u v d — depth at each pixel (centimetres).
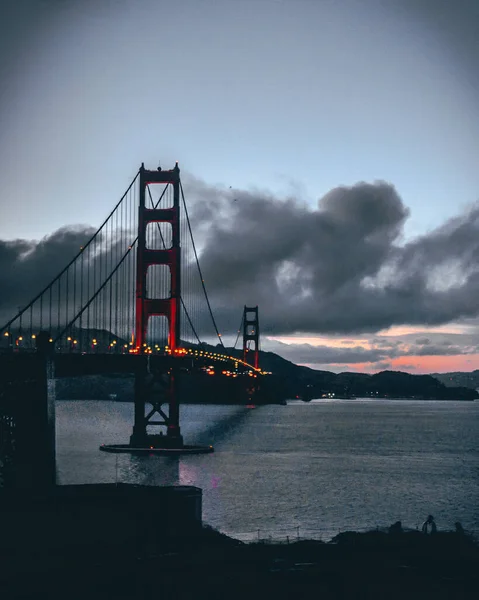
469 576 4309
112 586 4044
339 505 8456
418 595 3922
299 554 4897
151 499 5194
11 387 6569
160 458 12744
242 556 4762
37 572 4319
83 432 19988
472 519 7775
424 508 8394
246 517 7644
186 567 4450
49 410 6762
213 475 10756
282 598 3866
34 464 6500
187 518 5275
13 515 4900
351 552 4916
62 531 4944
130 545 4959
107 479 9994
